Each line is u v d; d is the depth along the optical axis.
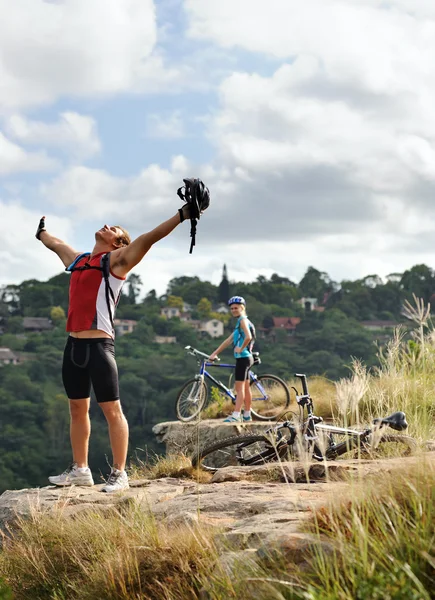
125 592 3.61
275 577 3.10
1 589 3.62
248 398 11.00
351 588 2.89
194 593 3.38
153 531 4.04
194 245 5.33
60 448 128.00
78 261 5.77
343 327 198.62
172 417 141.12
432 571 2.87
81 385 5.75
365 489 3.47
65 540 4.55
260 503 4.30
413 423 6.22
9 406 134.50
